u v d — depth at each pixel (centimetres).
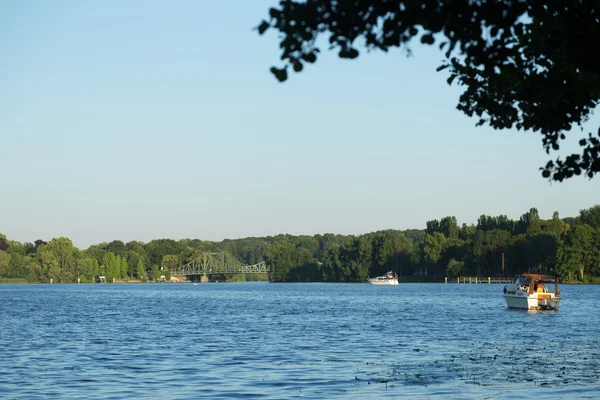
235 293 17775
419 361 3762
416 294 15488
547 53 1021
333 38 845
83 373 3419
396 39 851
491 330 5838
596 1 931
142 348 4538
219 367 3609
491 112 1200
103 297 15025
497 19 893
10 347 4631
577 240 19250
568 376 3183
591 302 10856
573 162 1202
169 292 18938
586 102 1147
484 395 2767
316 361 3812
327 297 14300
